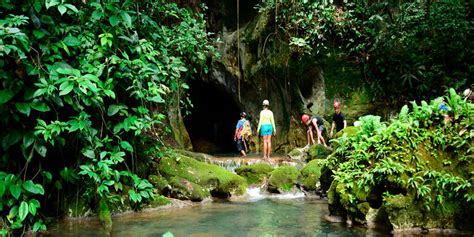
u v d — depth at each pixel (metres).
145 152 8.07
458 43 12.09
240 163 10.99
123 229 5.78
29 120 5.60
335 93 13.72
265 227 5.80
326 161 7.27
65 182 6.55
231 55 15.84
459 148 5.52
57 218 6.27
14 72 5.27
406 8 12.80
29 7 5.47
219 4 16.03
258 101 16.05
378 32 13.12
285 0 13.64
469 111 5.69
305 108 14.26
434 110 5.93
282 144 15.23
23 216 5.04
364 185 5.78
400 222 5.32
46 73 5.48
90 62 6.16
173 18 11.20
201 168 8.91
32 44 5.55
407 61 12.88
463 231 5.20
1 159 5.57
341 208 6.19
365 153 6.01
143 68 6.56
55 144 6.16
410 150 5.71
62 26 5.94
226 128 20.44
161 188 7.80
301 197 8.73
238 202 8.09
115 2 6.38
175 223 6.13
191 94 19.33
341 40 13.62
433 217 5.30
